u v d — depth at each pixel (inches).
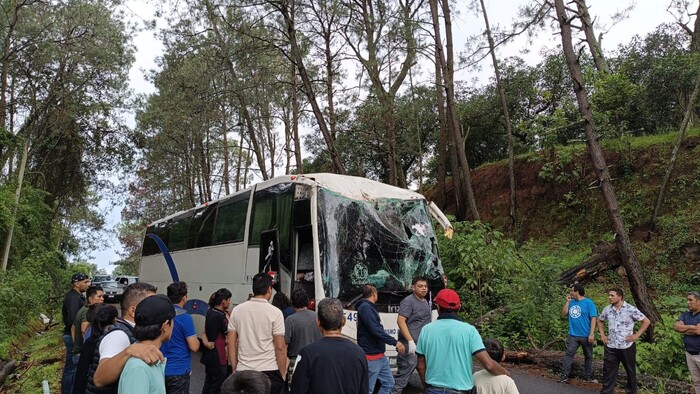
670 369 362.0
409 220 382.3
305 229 355.6
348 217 355.9
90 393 154.8
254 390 113.2
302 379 155.9
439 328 184.9
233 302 446.6
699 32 858.1
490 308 540.4
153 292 169.0
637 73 936.9
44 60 1031.6
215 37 863.1
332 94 818.2
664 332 376.5
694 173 717.3
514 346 455.8
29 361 510.0
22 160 989.8
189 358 225.9
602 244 554.3
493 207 982.4
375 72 763.4
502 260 528.7
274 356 230.8
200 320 509.4
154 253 730.8
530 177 948.0
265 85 807.1
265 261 388.2
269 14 732.7
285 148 1131.3
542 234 863.1
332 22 753.6
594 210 804.0
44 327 829.8
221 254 485.7
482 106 1117.7
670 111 876.0
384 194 380.8
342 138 981.8
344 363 157.2
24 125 1073.5
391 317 340.8
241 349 229.1
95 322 167.2
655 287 615.5
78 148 1282.0
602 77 827.4
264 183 419.8
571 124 492.1
